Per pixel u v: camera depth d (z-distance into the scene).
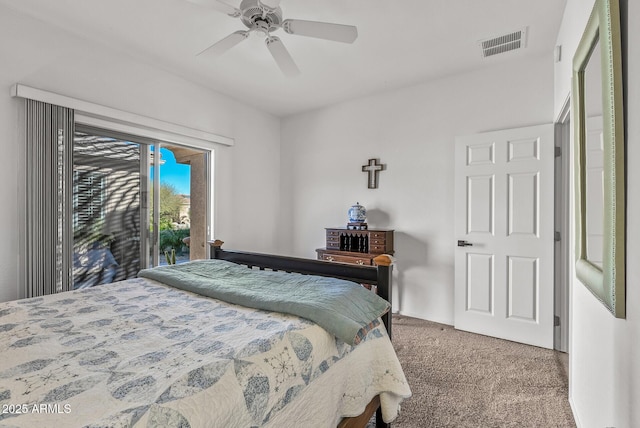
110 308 1.52
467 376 2.14
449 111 3.17
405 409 1.79
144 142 3.00
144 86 2.88
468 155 2.95
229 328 1.24
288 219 4.43
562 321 2.51
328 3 2.07
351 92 3.61
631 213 0.91
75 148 2.53
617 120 0.94
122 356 1.01
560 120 2.47
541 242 2.60
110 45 2.60
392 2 2.06
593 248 1.27
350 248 3.54
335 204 3.99
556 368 2.25
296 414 1.05
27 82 2.20
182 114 3.21
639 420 0.89
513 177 2.72
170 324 1.30
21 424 0.68
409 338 2.78
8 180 2.14
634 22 0.87
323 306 1.35
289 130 4.42
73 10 2.15
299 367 1.09
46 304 1.57
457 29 2.36
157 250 3.10
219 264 2.21
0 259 2.10
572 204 1.76
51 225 2.28
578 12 1.74
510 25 2.30
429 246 3.29
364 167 3.71
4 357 1.01
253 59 2.83
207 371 0.90
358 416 1.37
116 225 2.79
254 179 4.11
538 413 1.76
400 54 2.73
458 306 2.98
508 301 2.74
